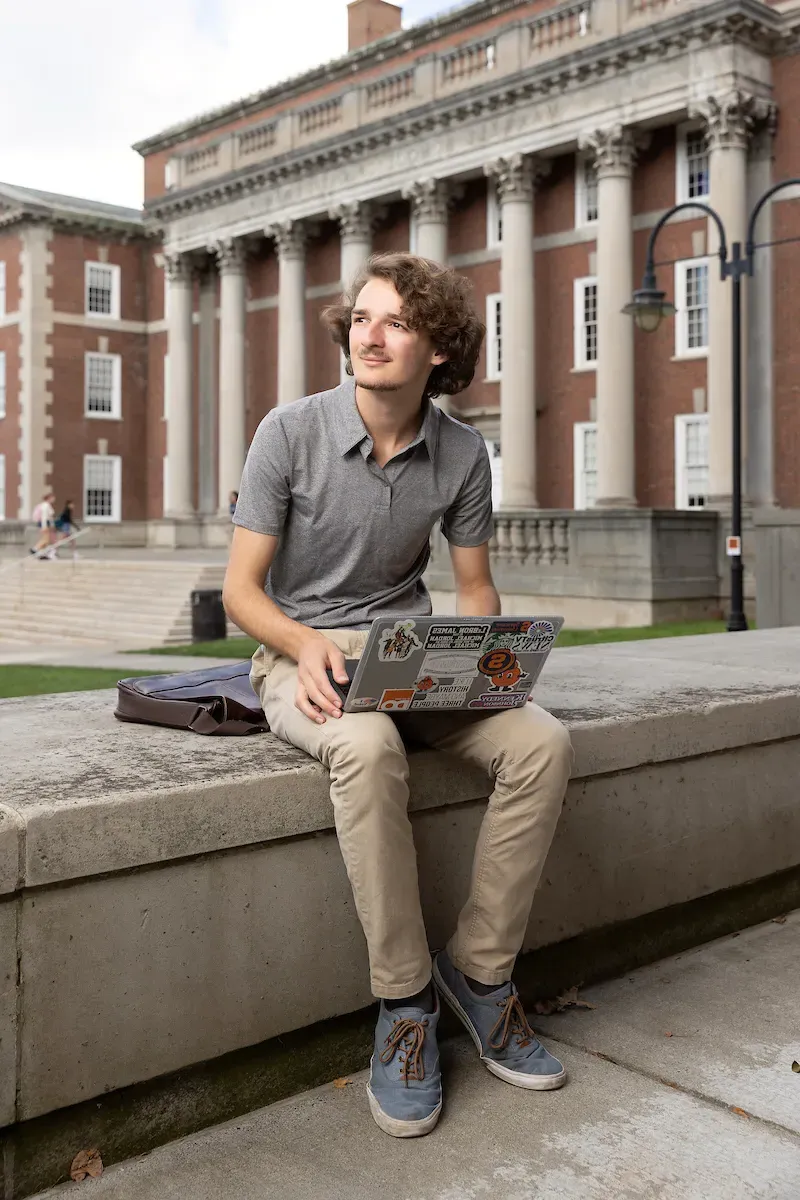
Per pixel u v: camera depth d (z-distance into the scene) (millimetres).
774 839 4383
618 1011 3436
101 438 45938
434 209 32844
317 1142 2660
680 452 28797
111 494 46250
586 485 30938
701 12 25891
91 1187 2486
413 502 3125
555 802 2898
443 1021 3223
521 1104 2816
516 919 2939
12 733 3408
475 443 3271
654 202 29266
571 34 29312
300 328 37250
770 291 26812
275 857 2889
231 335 39625
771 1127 2715
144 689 3637
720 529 22609
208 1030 2768
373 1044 3127
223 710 3436
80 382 45469
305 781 2896
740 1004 3480
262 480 3045
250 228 38469
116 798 2553
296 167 36219
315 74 37781
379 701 2791
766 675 4832
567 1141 2641
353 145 34312
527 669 2922
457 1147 2619
